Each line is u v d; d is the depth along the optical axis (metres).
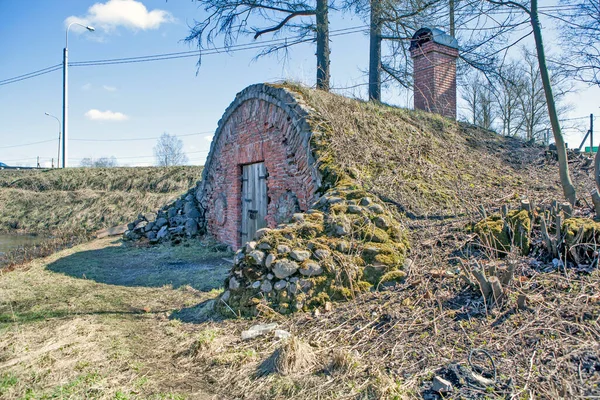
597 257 3.92
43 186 25.89
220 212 10.70
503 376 2.71
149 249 10.52
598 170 5.02
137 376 3.31
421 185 6.84
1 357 3.71
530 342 3.03
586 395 2.41
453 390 2.62
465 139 9.93
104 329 4.41
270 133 8.48
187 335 4.17
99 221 21.50
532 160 9.34
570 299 3.46
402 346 3.31
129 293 6.09
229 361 3.47
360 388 2.80
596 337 2.93
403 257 4.86
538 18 5.72
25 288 6.46
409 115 10.04
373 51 16.78
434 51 12.27
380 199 6.15
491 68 12.70
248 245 4.94
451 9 8.38
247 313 4.46
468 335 3.26
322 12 16.08
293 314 4.23
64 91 28.03
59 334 4.24
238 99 9.68
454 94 12.65
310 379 3.00
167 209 12.70
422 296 4.02
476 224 5.07
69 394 3.00
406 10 14.72
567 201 5.55
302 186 7.31
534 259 4.24
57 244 13.55
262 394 2.93
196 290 6.13
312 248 4.76
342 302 4.33
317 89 9.29
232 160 10.16
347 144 7.29
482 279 3.61
